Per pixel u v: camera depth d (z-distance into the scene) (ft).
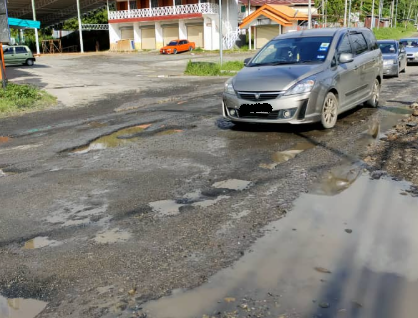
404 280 10.17
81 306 9.62
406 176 17.21
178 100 44.19
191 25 149.59
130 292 10.05
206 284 10.23
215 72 76.38
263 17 144.25
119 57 133.59
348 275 10.41
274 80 24.25
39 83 64.90
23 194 17.34
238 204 14.99
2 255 12.23
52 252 12.26
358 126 26.58
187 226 13.46
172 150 22.97
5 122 35.55
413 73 63.41
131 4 162.81
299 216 13.80
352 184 16.55
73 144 25.86
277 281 10.24
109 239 12.89
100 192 17.04
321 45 27.17
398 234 12.46
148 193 16.60
